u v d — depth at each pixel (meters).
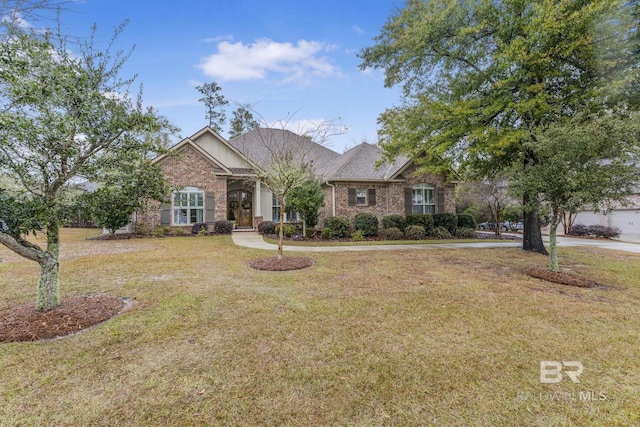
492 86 10.05
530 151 9.63
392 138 13.84
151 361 3.19
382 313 4.66
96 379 2.85
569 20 7.96
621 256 10.48
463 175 13.98
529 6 9.20
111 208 4.39
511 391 2.79
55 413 2.40
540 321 4.42
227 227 16.38
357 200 17.06
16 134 3.44
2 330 3.72
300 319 4.39
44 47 3.81
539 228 11.16
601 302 5.33
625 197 6.10
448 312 4.73
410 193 17.53
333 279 6.74
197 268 7.73
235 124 29.83
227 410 2.47
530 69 9.17
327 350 3.48
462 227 17.33
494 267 8.27
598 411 2.54
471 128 10.43
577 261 9.47
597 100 8.61
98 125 4.22
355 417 2.42
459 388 2.82
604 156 6.29
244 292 5.67
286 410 2.49
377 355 3.38
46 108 3.62
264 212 19.09
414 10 11.05
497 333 4.00
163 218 15.76
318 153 21.34
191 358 3.27
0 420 2.31
